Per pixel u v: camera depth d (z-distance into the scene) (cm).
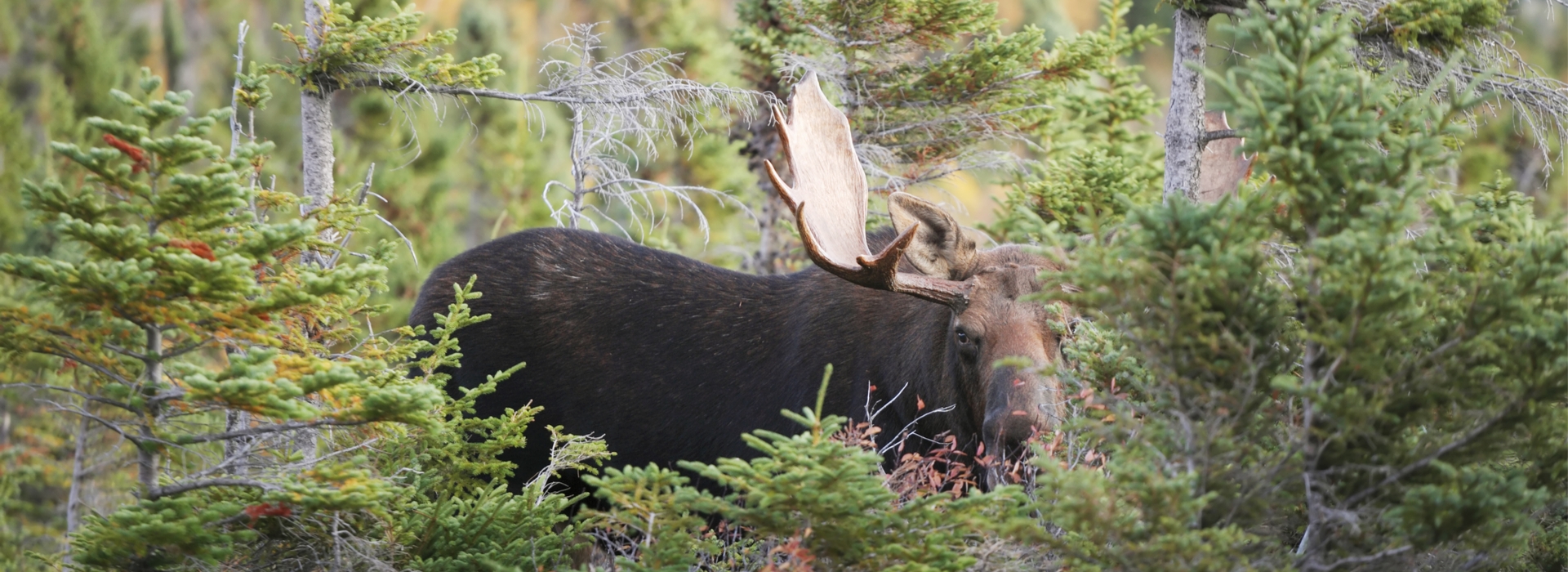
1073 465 870
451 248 2664
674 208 2672
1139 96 1730
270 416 806
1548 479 731
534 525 948
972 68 1628
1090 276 702
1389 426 716
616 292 1278
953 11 1616
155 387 818
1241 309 696
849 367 1160
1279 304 716
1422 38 1151
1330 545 749
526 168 2970
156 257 773
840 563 764
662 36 2994
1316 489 730
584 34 1486
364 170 2553
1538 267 681
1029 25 1639
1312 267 689
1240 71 691
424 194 2709
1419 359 702
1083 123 1761
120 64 3591
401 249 2470
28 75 3397
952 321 1025
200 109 3941
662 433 1232
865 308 1166
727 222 2650
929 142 1719
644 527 791
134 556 824
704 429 1221
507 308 1278
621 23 3306
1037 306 986
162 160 771
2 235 2422
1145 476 680
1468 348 693
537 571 899
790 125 1109
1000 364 761
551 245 1318
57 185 763
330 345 1095
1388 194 664
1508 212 725
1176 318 693
